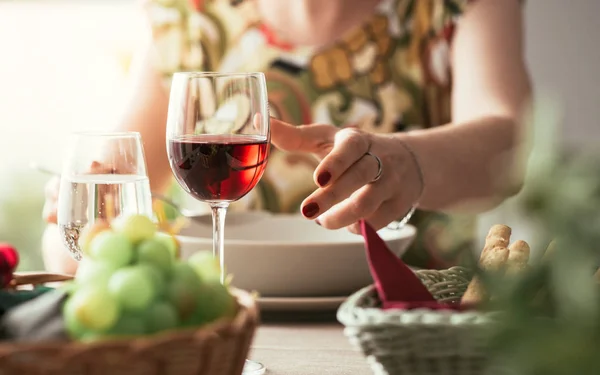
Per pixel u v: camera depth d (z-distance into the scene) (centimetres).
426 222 195
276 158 202
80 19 396
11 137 404
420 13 205
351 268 120
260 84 104
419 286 80
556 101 51
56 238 161
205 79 103
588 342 49
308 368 94
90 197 98
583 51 326
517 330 52
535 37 329
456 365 70
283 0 203
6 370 60
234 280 121
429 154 145
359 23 204
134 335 66
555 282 51
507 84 196
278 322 119
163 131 198
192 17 205
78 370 61
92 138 103
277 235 152
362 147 111
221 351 66
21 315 68
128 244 69
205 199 104
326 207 106
